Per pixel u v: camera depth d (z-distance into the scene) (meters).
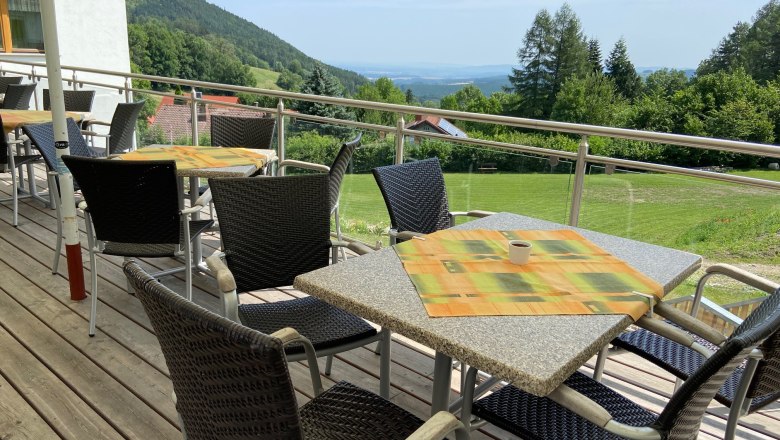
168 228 2.54
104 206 2.48
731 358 0.95
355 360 2.49
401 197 2.39
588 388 1.58
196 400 1.06
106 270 3.42
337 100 3.71
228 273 1.69
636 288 1.44
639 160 2.64
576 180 2.79
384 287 1.41
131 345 2.55
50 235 4.02
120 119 4.44
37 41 10.38
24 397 2.15
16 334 2.62
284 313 1.99
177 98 4.84
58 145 2.78
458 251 1.71
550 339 1.16
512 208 3.01
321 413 1.44
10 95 5.57
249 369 0.88
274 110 4.19
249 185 2.07
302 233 2.18
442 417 1.10
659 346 1.83
